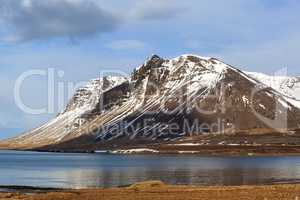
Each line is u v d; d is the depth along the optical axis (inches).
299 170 6190.9
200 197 2503.7
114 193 2755.9
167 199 2466.8
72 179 4896.7
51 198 2600.9
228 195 2551.7
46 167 7421.3
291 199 2351.1
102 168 6993.1
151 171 6136.8
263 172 5782.5
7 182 4589.1
